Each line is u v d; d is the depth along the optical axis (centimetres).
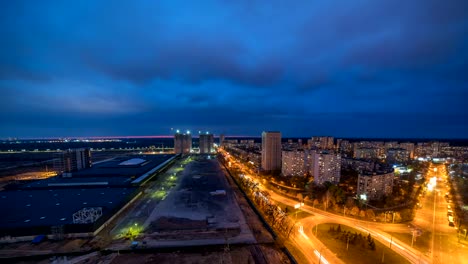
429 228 10231
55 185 14738
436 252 8138
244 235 8944
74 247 7969
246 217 10812
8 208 10400
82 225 8706
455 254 8062
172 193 15062
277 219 10488
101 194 12769
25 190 14038
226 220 10406
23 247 7925
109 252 7694
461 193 15912
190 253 7688
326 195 13275
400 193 14988
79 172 18612
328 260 7438
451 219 11362
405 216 11256
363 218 11044
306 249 8106
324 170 17188
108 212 10000
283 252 7844
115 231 9238
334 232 9369
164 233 9062
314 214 11506
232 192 15388
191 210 11738
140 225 9819
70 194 12781
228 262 7181
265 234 9056
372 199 13638
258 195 13938
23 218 9212
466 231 9338
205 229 9444
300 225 10162
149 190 15862
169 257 7431
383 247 8369
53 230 8444
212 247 8075
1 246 7994
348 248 8188
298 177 19312
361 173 14350
